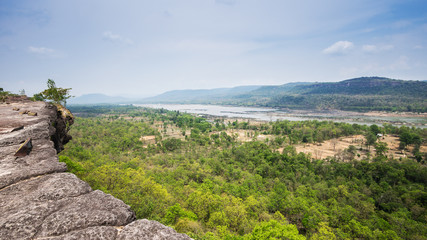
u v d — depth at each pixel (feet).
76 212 19.08
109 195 23.15
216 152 386.52
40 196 21.29
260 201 189.06
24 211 18.58
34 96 154.51
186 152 403.13
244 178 269.64
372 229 157.17
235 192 213.25
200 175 263.08
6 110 78.95
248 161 326.24
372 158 386.73
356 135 577.43
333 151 448.24
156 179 229.25
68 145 351.46
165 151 418.31
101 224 18.11
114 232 17.42
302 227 179.32
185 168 283.59
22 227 16.52
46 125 52.70
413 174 270.67
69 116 123.95
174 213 143.33
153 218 128.77
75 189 23.32
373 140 453.17
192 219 139.64
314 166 308.19
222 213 153.48
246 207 169.48
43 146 37.65
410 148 460.55
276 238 111.65
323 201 209.05
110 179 153.89
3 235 15.43
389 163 302.86
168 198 162.50
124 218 19.66
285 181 259.19
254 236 115.96
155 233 17.43
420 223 167.12
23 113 70.64
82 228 17.25
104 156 316.81
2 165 28.02
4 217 17.53
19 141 38.99
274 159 328.29
